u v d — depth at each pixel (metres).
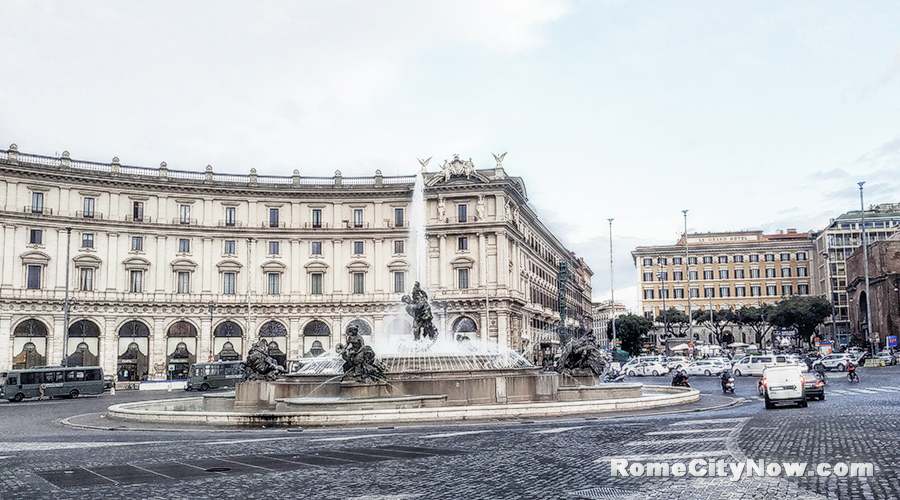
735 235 180.00
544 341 135.50
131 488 15.81
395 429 28.59
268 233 105.44
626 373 91.75
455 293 106.44
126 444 24.81
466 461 19.02
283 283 105.81
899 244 119.88
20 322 90.81
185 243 102.00
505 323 104.81
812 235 173.62
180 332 100.56
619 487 14.91
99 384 71.00
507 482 15.77
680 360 97.19
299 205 107.69
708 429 25.77
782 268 174.50
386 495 14.59
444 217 108.19
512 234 111.44
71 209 95.44
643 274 180.50
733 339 176.62
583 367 44.62
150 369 97.81
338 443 23.80
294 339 105.31
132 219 99.12
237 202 105.38
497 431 26.67
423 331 47.53
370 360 36.84
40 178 93.25
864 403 37.41
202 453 21.78
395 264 107.62
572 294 174.00
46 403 59.59
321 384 39.09
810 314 140.75
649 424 28.47
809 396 41.69
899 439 21.53
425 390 37.72
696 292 177.62
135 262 98.12
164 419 33.16
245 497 14.66
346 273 107.50
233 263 103.62
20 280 90.94
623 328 153.62
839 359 82.25
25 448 24.03
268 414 31.00
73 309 93.75
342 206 108.94
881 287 119.69
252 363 41.69
